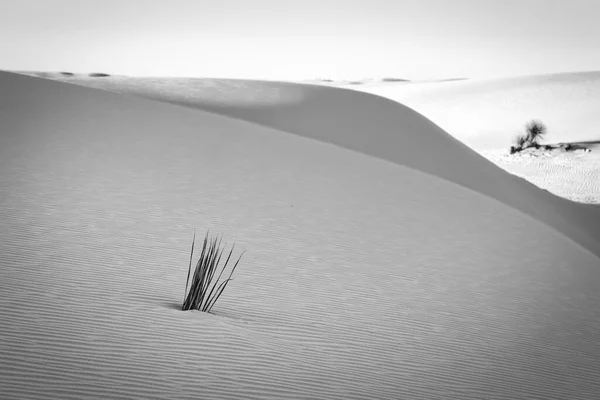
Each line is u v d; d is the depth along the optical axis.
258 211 14.52
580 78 96.88
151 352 6.42
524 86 95.62
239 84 42.50
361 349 7.65
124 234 11.32
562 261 14.78
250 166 19.56
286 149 23.62
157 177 16.41
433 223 16.19
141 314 7.45
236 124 27.59
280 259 11.24
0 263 8.80
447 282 11.40
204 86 41.56
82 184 14.66
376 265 11.79
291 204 15.67
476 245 14.69
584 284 13.04
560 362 8.48
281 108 36.44
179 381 5.88
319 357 7.14
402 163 29.56
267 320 8.12
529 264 13.86
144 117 25.45
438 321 9.24
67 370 5.76
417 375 7.16
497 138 75.12
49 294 7.77
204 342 6.88
